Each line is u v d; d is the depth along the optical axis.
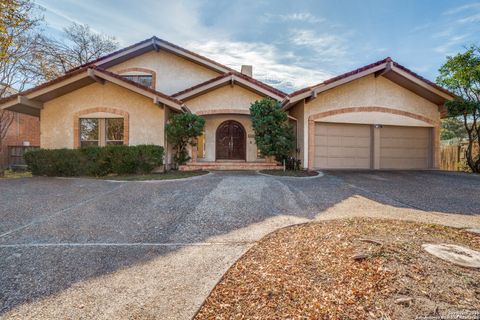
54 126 13.11
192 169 13.64
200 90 13.64
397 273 2.96
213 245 4.33
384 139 13.93
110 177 10.93
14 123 20.08
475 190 8.49
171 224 5.38
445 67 12.86
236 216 5.80
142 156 11.62
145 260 3.82
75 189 8.55
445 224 5.10
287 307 2.59
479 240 4.15
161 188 8.52
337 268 3.18
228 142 16.72
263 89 13.56
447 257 3.35
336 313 2.46
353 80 12.84
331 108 13.33
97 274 3.43
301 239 4.28
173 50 15.69
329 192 8.05
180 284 3.15
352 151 13.80
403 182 9.87
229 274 3.32
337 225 4.95
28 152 11.54
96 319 2.57
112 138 13.25
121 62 16.52
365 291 2.72
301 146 13.48
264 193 7.74
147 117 13.03
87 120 13.27
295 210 6.23
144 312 2.66
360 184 9.41
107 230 5.06
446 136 23.69
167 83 16.45
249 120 16.70
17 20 12.83
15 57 15.14
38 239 4.62
